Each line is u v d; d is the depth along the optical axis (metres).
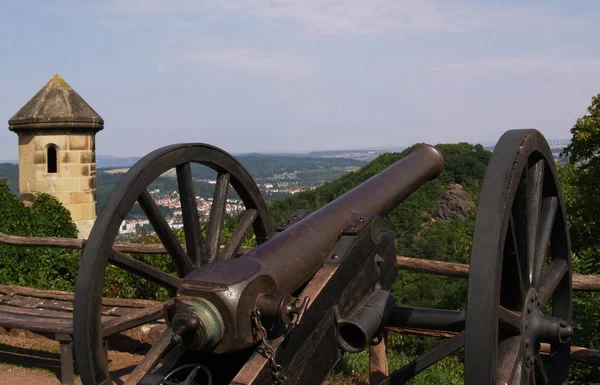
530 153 2.20
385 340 3.43
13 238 4.77
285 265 2.31
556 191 2.62
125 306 4.32
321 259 2.53
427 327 2.63
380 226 2.82
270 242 2.44
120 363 4.09
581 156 16.11
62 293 4.61
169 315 2.08
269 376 2.11
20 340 4.58
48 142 11.43
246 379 2.04
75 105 11.64
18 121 11.38
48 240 4.66
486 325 1.80
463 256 16.38
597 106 16.06
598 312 3.50
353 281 2.58
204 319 1.96
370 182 3.20
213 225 3.17
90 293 2.52
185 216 3.03
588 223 14.31
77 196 11.67
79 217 11.71
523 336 2.21
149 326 4.29
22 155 11.66
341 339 2.47
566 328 2.31
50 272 6.92
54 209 10.82
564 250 2.81
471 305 1.83
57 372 3.91
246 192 3.39
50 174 11.48
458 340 2.54
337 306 2.46
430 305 12.95
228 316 1.99
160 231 2.87
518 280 2.19
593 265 5.65
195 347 1.98
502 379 2.01
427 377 4.00
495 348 1.84
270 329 2.16
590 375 3.35
